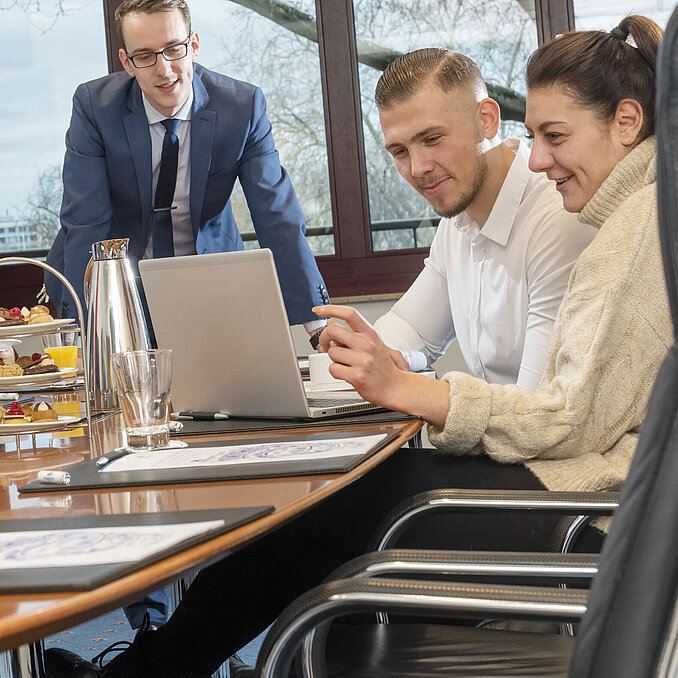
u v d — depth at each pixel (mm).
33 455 1302
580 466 1331
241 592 1328
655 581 580
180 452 1189
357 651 1102
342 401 1569
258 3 3768
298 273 2854
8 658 985
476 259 1928
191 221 2812
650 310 1314
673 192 548
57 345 2072
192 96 2729
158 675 1271
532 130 1500
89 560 661
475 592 734
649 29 1442
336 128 3777
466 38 3723
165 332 1551
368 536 1433
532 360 1751
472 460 1410
